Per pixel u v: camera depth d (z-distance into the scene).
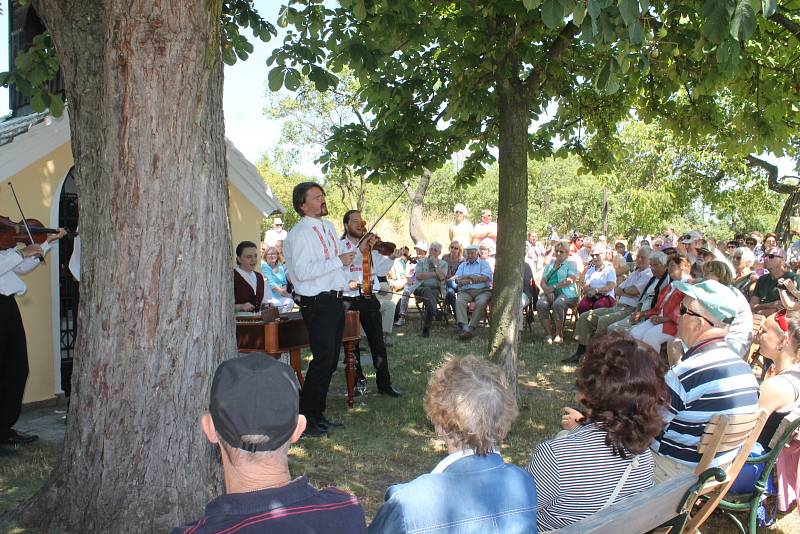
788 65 6.60
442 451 5.26
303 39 5.00
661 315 6.61
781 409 3.43
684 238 9.86
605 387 2.29
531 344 10.20
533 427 5.84
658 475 3.17
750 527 3.35
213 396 1.53
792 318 3.54
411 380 7.75
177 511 3.25
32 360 6.44
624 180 20.06
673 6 5.71
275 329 5.74
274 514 1.45
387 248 7.35
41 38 4.86
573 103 7.87
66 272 6.95
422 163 7.88
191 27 3.18
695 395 3.08
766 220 27.50
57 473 3.40
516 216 6.06
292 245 5.53
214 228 3.37
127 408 3.24
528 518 1.87
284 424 1.50
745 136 7.02
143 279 3.21
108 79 3.20
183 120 3.21
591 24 3.11
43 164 6.52
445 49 6.74
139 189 3.19
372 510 4.13
